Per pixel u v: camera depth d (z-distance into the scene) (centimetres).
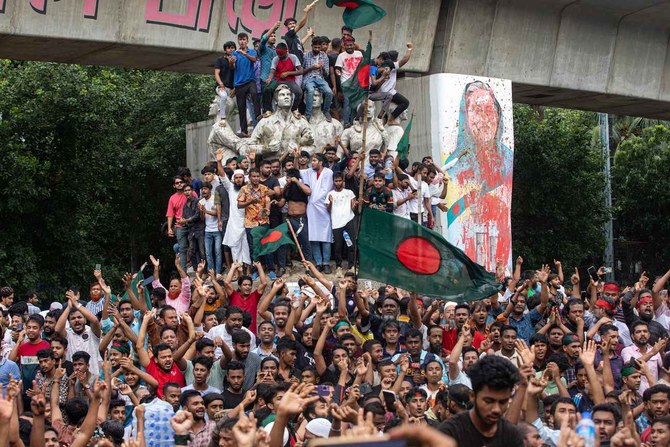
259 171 1823
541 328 1327
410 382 1108
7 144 2419
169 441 938
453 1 2427
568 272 3167
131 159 2942
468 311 1347
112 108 2650
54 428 895
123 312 1276
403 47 2380
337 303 1416
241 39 1983
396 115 2070
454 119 2275
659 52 2789
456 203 2259
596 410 820
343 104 2033
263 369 1085
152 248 3116
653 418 941
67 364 1141
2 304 1477
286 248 1811
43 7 1966
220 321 1303
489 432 568
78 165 2603
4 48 2066
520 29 2533
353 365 1174
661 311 1517
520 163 3111
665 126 3444
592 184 3150
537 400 847
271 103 1978
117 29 2048
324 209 1819
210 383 1127
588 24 2639
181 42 2119
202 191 1825
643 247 3516
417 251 1281
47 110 2509
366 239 1282
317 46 1994
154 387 1081
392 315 1362
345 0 1986
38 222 2552
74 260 2625
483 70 2500
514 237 3142
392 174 1880
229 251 1794
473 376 561
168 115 3011
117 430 892
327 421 889
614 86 2723
